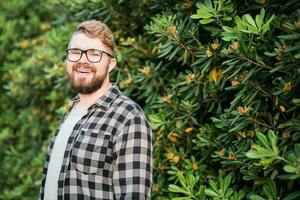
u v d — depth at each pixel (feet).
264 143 6.06
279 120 7.23
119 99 6.91
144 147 6.57
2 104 16.90
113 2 10.81
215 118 7.92
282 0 7.42
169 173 8.84
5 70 16.65
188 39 8.69
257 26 7.08
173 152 9.21
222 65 8.07
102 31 7.08
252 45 7.06
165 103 9.15
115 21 11.03
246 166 7.27
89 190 6.51
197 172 8.76
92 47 6.99
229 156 7.69
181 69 9.89
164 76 9.94
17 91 15.58
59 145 7.02
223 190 7.28
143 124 6.66
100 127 6.66
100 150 6.56
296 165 5.80
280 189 7.09
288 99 6.95
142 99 10.80
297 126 6.61
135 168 6.45
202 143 8.41
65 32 13.94
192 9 8.70
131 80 10.15
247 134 7.45
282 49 6.57
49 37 14.47
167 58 9.62
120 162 6.49
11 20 17.63
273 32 7.25
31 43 16.44
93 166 6.53
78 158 6.57
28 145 15.75
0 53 17.06
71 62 7.07
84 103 7.20
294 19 6.80
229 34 7.13
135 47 10.52
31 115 15.60
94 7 11.00
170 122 9.12
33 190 14.89
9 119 16.43
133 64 10.61
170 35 8.57
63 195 6.62
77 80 7.02
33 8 17.48
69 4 12.15
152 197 9.75
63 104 14.11
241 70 7.33
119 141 6.54
